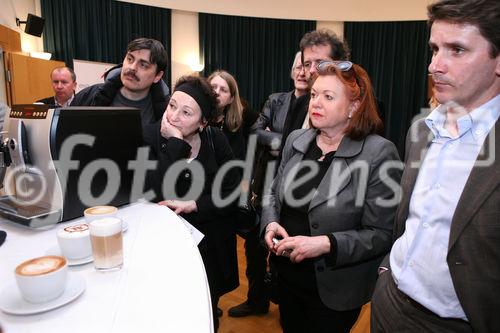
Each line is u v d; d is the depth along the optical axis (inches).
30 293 24.6
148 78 63.9
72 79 130.4
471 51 27.7
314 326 47.8
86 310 24.9
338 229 45.3
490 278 28.3
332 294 46.0
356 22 261.0
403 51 256.2
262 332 79.2
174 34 251.4
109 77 68.4
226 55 262.8
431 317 33.1
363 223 45.5
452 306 32.0
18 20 180.1
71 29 211.6
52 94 178.9
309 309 48.3
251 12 259.8
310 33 61.6
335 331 47.0
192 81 52.7
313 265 47.0
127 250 34.5
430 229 33.0
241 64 265.7
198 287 28.1
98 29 222.2
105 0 223.1
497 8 26.1
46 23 202.7
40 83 172.2
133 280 29.0
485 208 28.1
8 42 159.6
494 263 28.1
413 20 251.4
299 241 42.7
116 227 30.3
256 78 269.4
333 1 259.3
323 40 58.8
